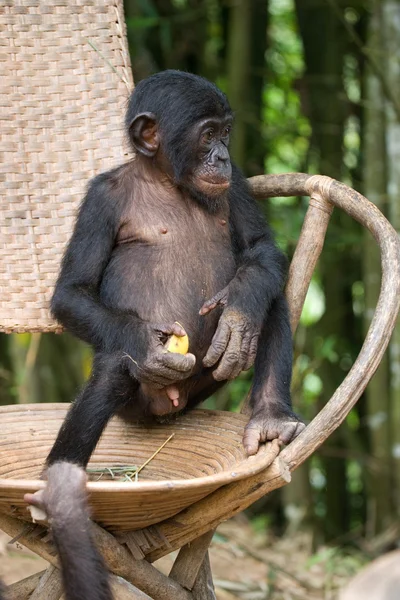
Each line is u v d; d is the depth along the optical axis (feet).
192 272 27.37
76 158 30.53
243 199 29.07
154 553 23.73
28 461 25.57
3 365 51.55
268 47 56.18
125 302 27.14
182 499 21.52
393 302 23.53
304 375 47.34
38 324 29.68
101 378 24.26
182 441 26.30
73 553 19.38
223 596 35.65
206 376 27.68
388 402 46.34
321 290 55.06
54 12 31.01
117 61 30.99
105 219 27.58
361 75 52.65
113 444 26.81
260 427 24.38
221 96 27.17
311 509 48.44
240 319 25.27
